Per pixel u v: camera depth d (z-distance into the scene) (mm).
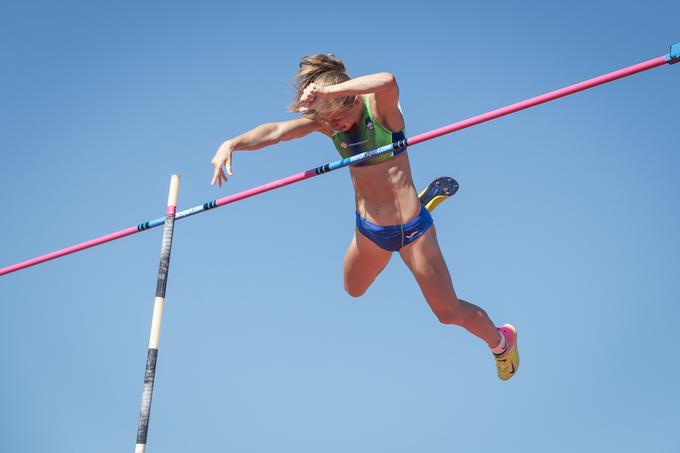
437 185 7738
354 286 7305
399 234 6660
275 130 6672
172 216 6773
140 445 6047
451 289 6816
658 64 5480
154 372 6273
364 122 6477
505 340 7609
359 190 6762
